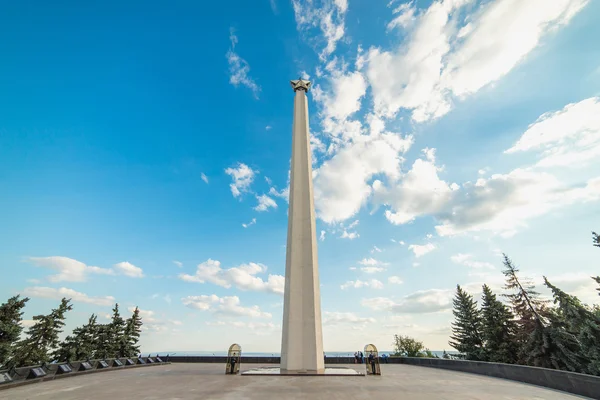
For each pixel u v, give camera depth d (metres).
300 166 25.59
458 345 36.53
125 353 33.41
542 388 12.52
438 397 10.52
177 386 13.54
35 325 26.27
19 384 13.84
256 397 10.66
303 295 21.61
